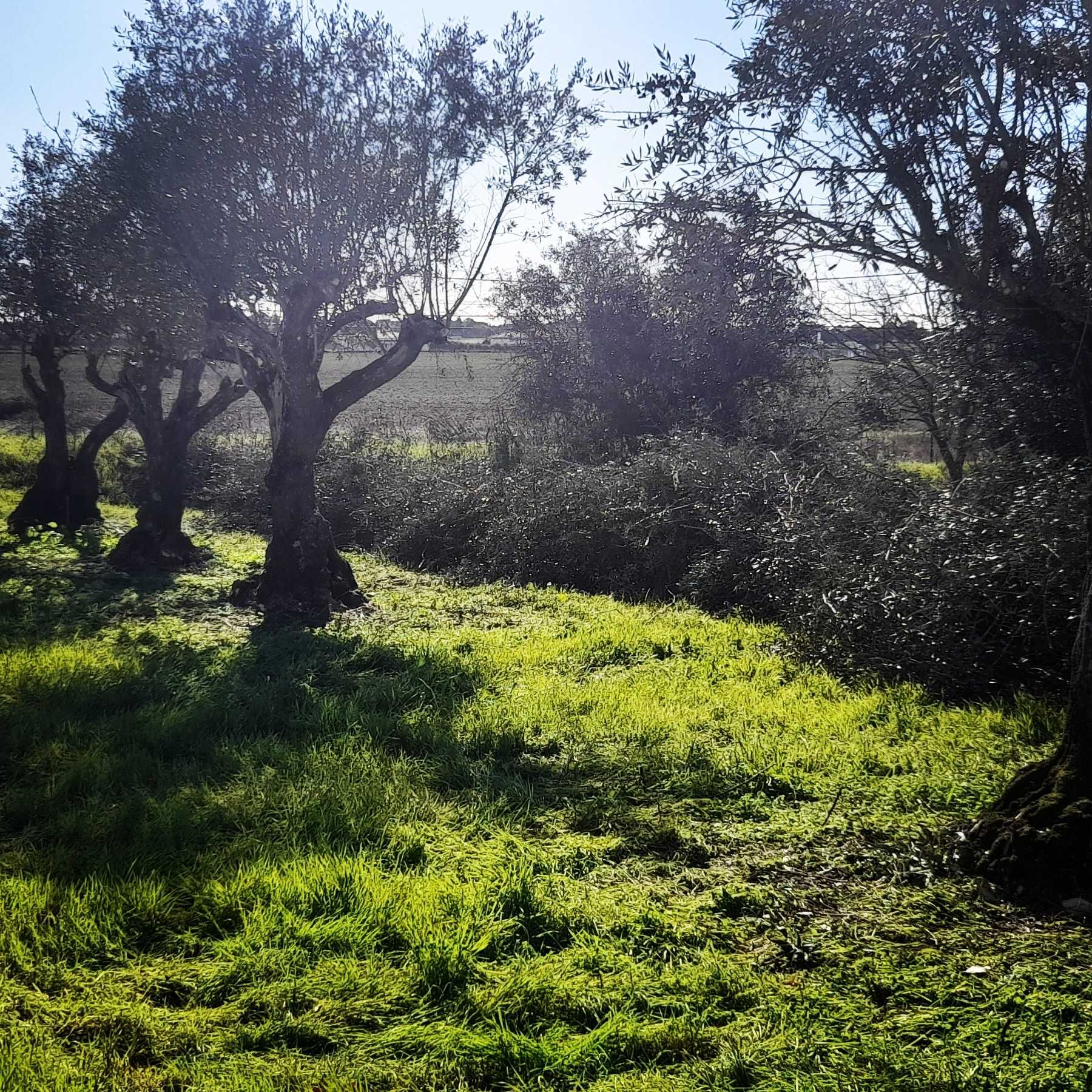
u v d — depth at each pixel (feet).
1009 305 16.10
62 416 59.77
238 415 93.61
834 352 47.52
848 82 15.85
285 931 13.16
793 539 34.35
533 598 41.45
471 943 12.94
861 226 16.05
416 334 40.52
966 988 12.00
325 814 17.20
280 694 25.39
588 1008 11.66
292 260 36.78
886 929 13.62
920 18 15.24
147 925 13.47
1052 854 14.49
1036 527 26.02
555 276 69.92
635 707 24.12
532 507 48.26
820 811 17.80
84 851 15.75
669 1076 10.44
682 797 18.84
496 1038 10.88
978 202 16.75
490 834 17.04
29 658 28.12
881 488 35.47
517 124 38.83
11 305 50.52
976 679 24.90
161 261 37.88
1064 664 24.49
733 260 17.08
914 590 26.48
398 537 54.44
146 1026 11.12
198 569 48.83
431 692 25.77
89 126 38.40
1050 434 33.63
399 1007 11.74
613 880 15.34
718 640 31.81
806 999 11.85
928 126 15.78
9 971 12.26
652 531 42.52
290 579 39.60
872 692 25.14
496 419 75.46
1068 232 20.08
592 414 68.90
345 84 36.88
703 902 14.46
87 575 45.52
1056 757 16.06
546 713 23.73
